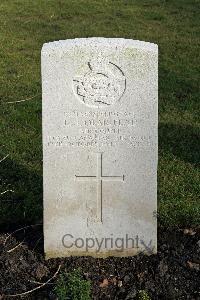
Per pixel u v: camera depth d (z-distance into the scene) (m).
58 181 2.34
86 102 2.26
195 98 3.92
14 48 4.79
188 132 3.48
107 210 2.38
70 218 2.38
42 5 5.97
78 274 2.26
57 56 2.20
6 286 2.28
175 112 3.73
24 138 3.37
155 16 5.70
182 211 2.70
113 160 2.32
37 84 4.09
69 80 2.23
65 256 2.43
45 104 2.25
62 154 2.31
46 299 2.23
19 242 2.51
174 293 2.24
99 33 5.19
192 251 2.46
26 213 2.71
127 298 2.22
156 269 2.34
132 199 2.37
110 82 2.24
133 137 2.30
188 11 5.88
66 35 5.13
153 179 2.34
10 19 5.53
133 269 2.36
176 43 4.97
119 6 6.00
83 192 2.36
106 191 2.36
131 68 2.22
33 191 2.87
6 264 2.38
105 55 2.21
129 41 2.23
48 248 2.41
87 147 2.30
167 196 2.83
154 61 2.21
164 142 3.36
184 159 3.18
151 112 2.27
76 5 5.99
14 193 2.85
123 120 2.28
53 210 2.37
